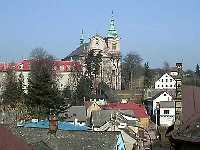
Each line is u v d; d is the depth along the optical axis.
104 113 92.00
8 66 157.75
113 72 177.50
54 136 42.06
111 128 70.31
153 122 130.62
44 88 92.62
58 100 93.81
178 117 20.66
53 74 150.38
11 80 121.25
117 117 80.94
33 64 148.38
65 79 167.12
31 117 70.94
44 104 92.00
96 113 92.19
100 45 182.50
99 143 42.34
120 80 179.75
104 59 176.75
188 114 21.00
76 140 42.31
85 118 101.25
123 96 159.12
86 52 184.75
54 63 161.88
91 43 182.62
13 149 27.70
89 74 162.88
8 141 28.11
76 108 105.38
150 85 195.88
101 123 88.06
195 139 16.61
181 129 18.31
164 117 122.12
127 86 199.12
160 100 138.12
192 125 18.11
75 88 150.00
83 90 140.88
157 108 125.12
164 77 181.00
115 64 178.62
